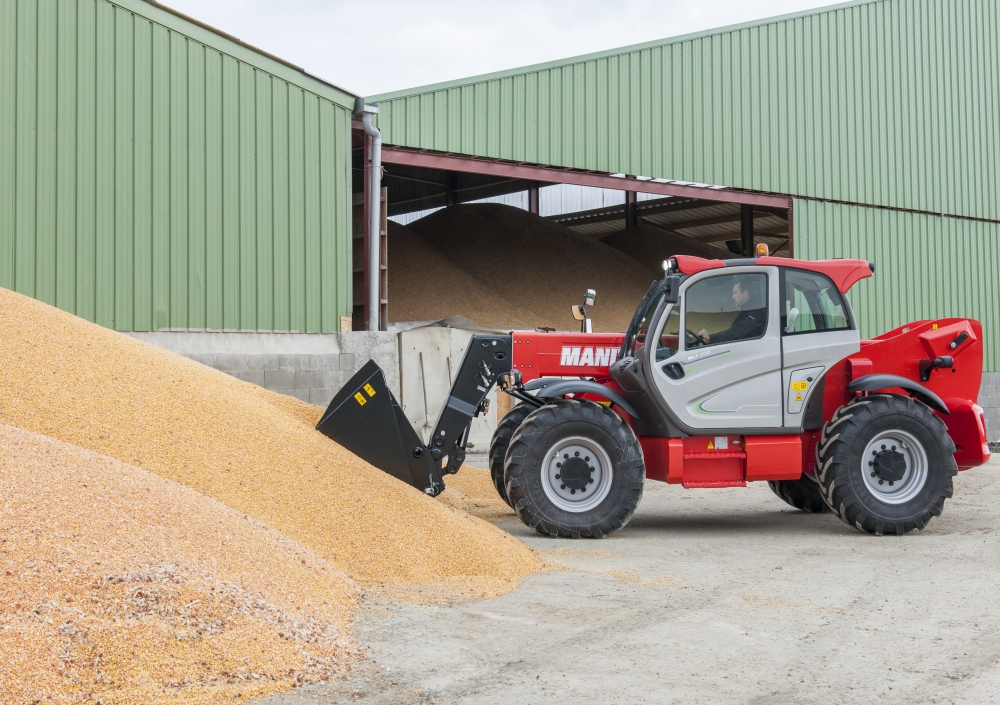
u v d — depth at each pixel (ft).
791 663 11.66
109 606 10.71
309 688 10.46
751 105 55.36
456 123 45.85
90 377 18.42
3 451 13.41
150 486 14.07
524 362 24.80
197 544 12.85
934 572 17.40
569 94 49.37
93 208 35.19
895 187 60.85
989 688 10.73
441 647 12.05
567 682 10.81
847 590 15.72
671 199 83.76
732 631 13.05
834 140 58.44
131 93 36.27
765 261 23.16
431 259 65.82
